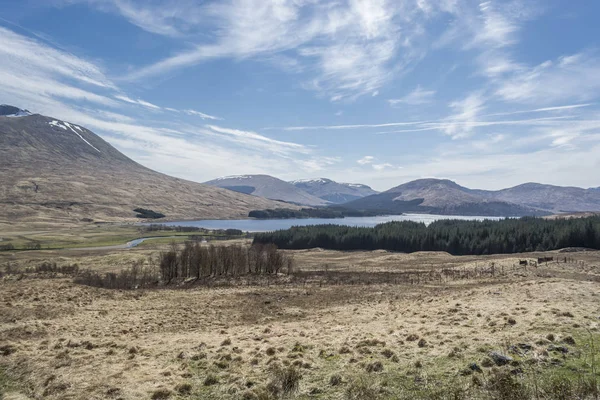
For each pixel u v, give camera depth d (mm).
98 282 57062
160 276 74750
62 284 47281
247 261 79438
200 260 70875
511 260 81250
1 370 15977
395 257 115000
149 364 16094
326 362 14930
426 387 11688
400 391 11633
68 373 15047
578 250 101250
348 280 62594
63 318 28891
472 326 18906
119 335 24375
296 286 57094
